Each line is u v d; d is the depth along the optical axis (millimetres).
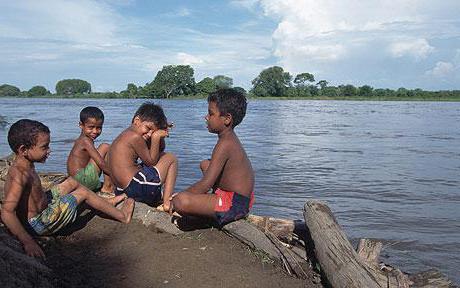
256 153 16516
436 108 66375
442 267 6172
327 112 51375
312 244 4930
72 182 5039
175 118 36656
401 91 115125
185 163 13469
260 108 61469
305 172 12656
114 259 4410
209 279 4051
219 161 4848
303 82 119188
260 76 115562
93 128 6039
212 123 4938
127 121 30859
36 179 4629
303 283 4285
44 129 4520
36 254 4297
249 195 4988
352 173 12695
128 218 5129
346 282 4035
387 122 35594
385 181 11656
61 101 88125
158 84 107250
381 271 4645
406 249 6816
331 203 9352
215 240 4766
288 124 32406
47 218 4633
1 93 133125
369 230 7656
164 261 4320
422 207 9148
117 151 5594
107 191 6129
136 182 5477
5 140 17844
